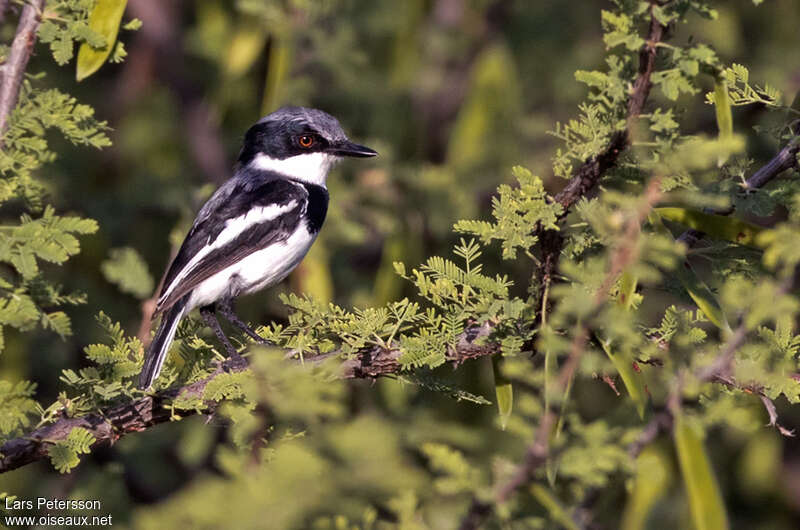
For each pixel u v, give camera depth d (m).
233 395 7.81
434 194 14.37
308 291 13.55
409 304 8.45
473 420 12.09
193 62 17.53
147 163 17.08
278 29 14.45
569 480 6.89
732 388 7.64
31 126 8.23
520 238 7.65
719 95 7.84
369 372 8.40
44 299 7.94
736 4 15.60
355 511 7.06
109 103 17.20
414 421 11.46
